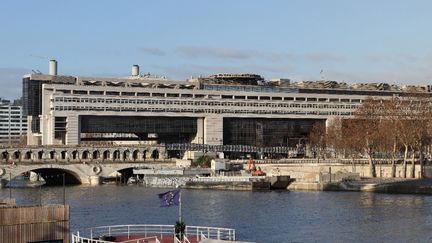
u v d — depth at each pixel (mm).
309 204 157625
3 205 67500
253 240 103000
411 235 108500
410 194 185125
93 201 170000
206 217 132250
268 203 161625
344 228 116250
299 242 102312
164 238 82312
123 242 76375
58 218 65875
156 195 191125
